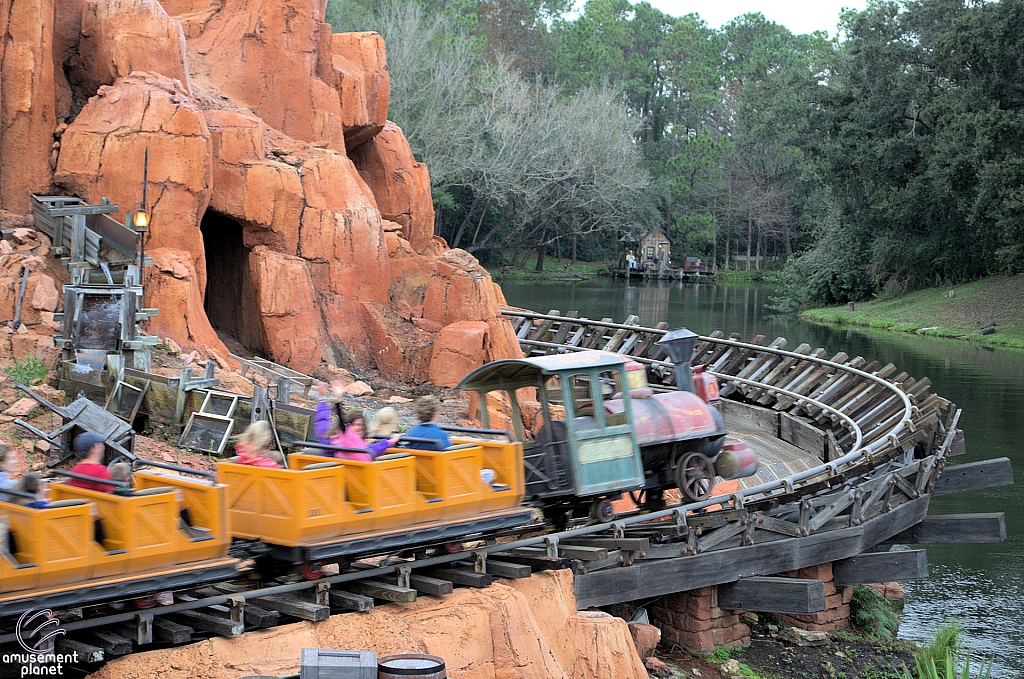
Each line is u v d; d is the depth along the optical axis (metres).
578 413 15.34
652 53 151.25
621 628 14.44
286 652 11.41
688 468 17.27
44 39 21.88
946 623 20.20
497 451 14.21
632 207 95.94
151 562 10.52
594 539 15.77
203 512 11.23
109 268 20.45
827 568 18.78
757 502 18.11
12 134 21.44
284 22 28.59
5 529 9.64
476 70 83.56
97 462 11.16
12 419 16.09
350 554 11.96
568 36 125.75
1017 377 45.03
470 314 25.61
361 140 33.19
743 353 31.52
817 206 102.19
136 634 10.82
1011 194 60.06
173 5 29.52
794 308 77.94
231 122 24.39
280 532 11.56
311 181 25.25
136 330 18.89
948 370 47.12
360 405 21.98
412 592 12.59
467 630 12.72
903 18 71.69
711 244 126.00
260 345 24.08
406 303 26.20
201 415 17.70
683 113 146.62
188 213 22.02
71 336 18.27
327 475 11.74
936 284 74.19
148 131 21.66
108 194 21.52
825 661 17.70
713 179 120.62
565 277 99.56
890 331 64.44
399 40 71.44
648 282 105.19
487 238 85.62
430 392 24.20
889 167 71.81
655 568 16.14
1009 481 22.52
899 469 20.70
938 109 68.06
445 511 13.09
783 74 82.31
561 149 82.19
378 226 26.06
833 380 28.44
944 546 25.44
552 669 13.42
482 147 74.94
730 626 17.72
